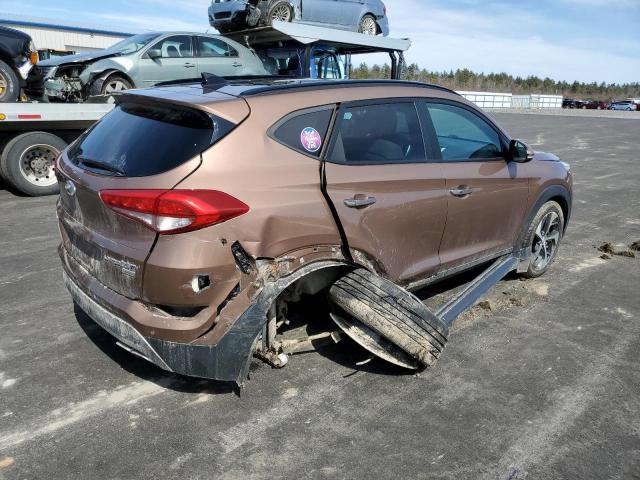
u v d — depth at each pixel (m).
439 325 3.28
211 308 2.68
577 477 2.50
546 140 17.97
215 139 2.73
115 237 2.78
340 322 3.24
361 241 3.20
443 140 3.85
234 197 2.67
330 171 3.08
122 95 3.21
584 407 3.05
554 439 2.77
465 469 2.54
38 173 8.06
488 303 4.30
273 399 3.06
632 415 2.99
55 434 2.72
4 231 6.19
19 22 23.95
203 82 3.31
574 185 9.97
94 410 2.92
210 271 2.62
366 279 3.20
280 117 2.97
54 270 4.97
